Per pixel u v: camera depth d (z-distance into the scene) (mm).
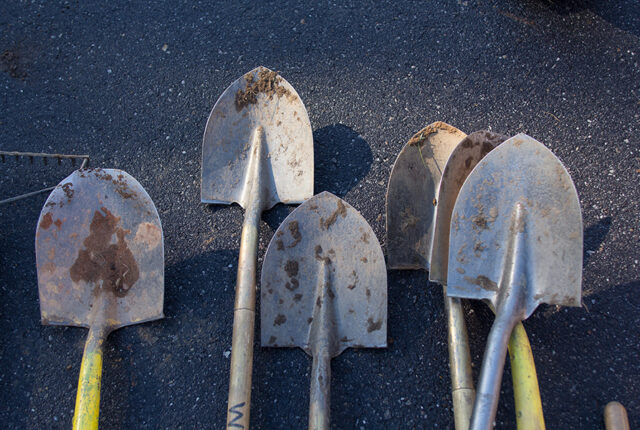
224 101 2566
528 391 1893
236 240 2516
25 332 2312
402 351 2221
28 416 2154
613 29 3023
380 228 2521
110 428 2109
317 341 2152
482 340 2229
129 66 3012
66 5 3219
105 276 2281
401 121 2789
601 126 2736
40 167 2723
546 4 3119
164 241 2518
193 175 2689
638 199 2533
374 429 2086
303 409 2135
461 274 2127
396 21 3094
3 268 2453
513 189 2119
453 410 2082
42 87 2953
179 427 2117
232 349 2078
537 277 2070
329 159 2684
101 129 2828
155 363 2238
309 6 3170
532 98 2828
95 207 2307
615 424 1985
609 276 2357
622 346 2211
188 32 3111
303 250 2229
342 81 2924
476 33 3029
